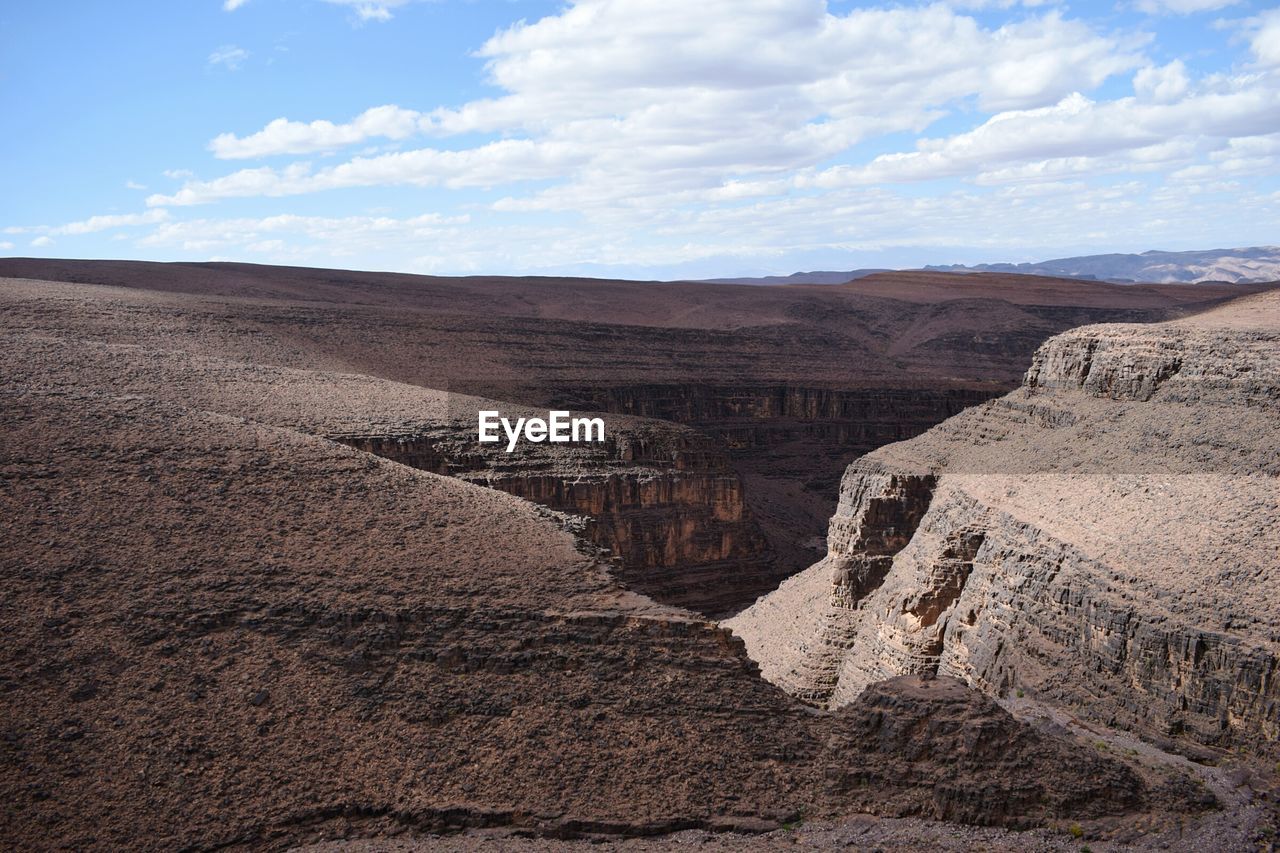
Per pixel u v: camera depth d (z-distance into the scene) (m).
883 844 46.00
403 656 52.66
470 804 47.50
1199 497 68.38
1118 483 74.75
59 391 77.25
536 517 68.50
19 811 45.69
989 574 75.75
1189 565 63.16
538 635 53.47
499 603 55.31
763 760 50.06
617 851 45.56
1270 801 50.66
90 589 54.78
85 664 51.44
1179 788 50.50
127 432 69.19
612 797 48.03
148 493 62.34
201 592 55.22
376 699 51.00
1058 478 80.06
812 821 47.78
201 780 47.59
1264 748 54.16
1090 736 57.44
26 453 64.38
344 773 48.38
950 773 48.69
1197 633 58.25
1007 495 81.50
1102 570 66.62
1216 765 54.25
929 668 77.69
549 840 46.34
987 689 69.94
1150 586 63.16
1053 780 48.91
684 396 199.62
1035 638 68.88
